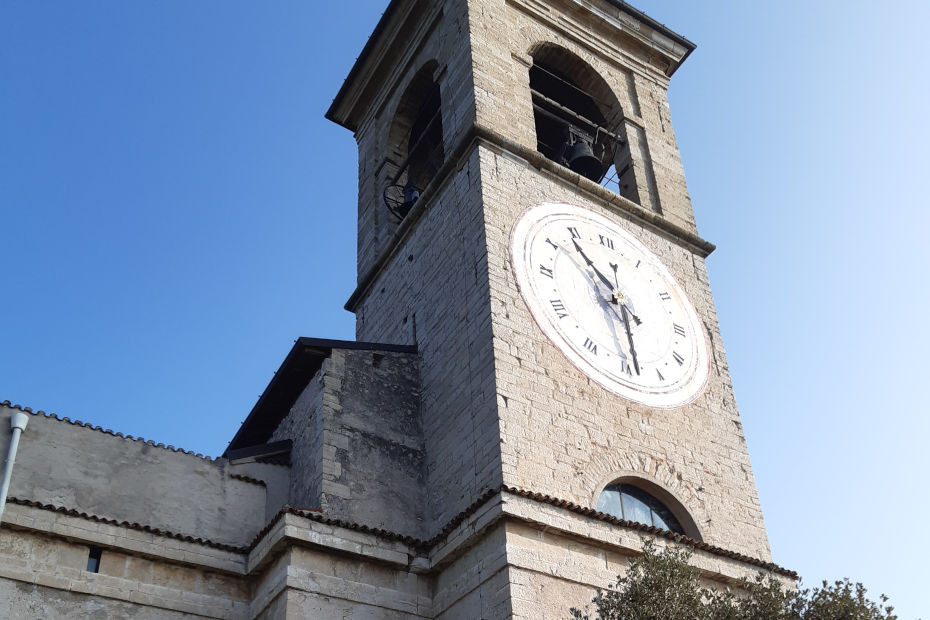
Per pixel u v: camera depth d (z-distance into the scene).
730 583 18.98
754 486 21.88
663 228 26.17
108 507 18.69
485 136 24.19
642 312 23.39
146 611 17.47
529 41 28.62
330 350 21.45
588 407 20.48
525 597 16.53
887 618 15.59
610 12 30.89
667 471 20.69
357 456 20.12
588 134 29.36
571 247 23.47
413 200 28.33
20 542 17.05
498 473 18.30
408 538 18.58
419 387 22.23
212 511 19.75
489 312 20.66
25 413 18.83
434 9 29.88
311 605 17.23
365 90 32.50
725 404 23.08
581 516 17.92
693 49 31.97
